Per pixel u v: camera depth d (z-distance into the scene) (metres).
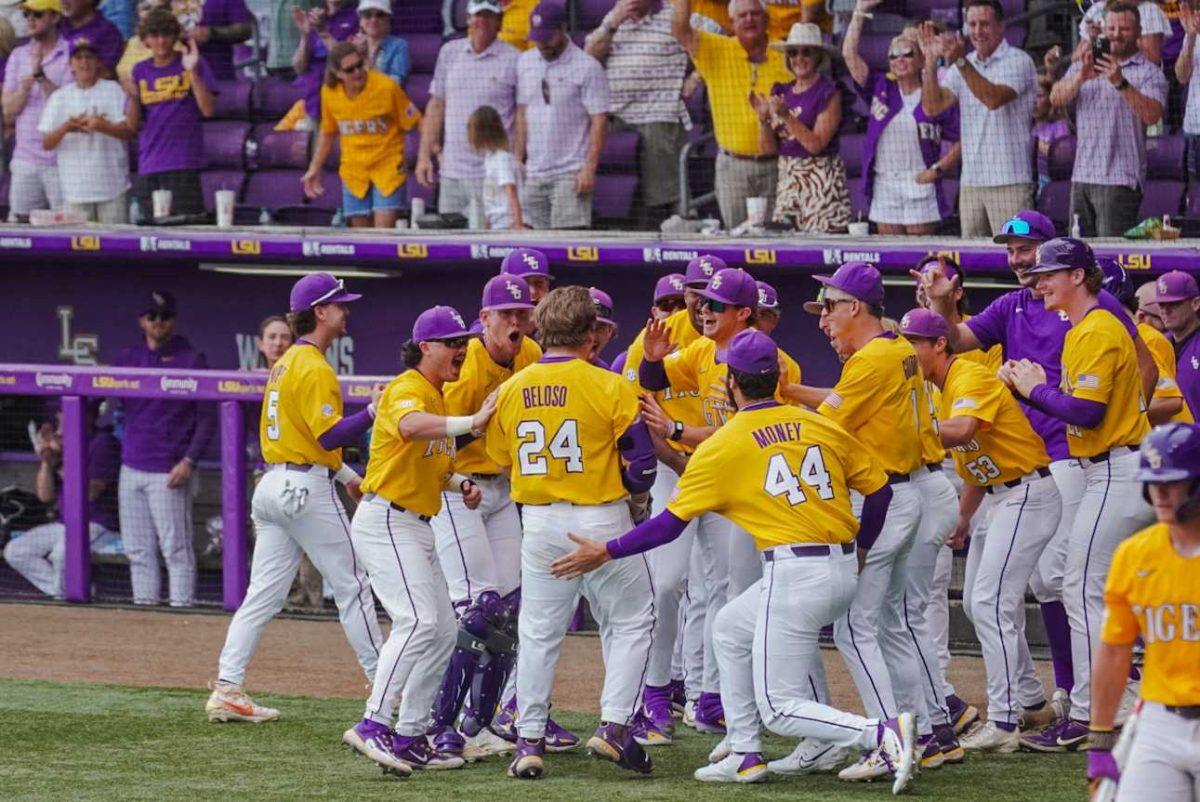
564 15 47.00
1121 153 40.00
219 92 50.41
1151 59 40.34
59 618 41.06
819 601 23.83
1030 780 25.52
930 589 27.50
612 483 25.39
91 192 47.34
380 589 26.28
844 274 26.20
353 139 45.78
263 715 30.31
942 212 42.25
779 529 23.88
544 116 44.09
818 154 42.59
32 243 44.91
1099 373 26.47
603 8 49.62
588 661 36.34
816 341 42.53
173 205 47.66
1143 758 16.44
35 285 47.66
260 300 46.28
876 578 25.78
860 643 25.77
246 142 49.59
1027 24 45.53
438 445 26.45
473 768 26.64
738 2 43.19
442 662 26.48
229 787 25.05
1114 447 27.14
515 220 44.03
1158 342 30.52
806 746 25.94
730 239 41.31
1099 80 40.03
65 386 42.09
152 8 48.03
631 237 42.09
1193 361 34.12
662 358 29.28
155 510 41.94
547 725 28.05
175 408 41.78
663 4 45.31
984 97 40.28
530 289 29.06
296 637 38.88
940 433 27.02
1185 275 33.78
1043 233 29.00
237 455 40.97
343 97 45.62
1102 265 30.72
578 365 25.28
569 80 44.00
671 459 28.61
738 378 24.20
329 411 28.70
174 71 47.38
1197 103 40.66
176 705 31.77
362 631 29.97
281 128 49.97
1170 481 16.02
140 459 41.91
